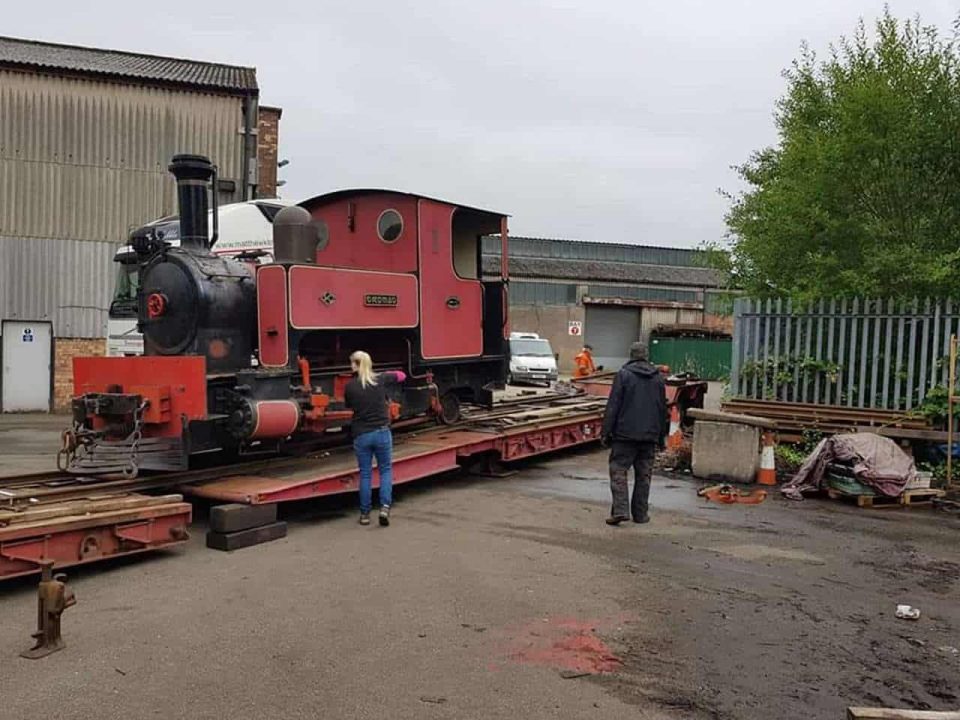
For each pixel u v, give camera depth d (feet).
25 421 59.41
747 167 52.39
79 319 65.62
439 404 35.19
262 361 27.20
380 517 25.93
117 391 24.75
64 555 19.01
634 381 26.43
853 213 39.73
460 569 21.17
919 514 29.19
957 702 14.21
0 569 17.67
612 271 146.72
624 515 26.61
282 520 26.58
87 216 65.51
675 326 132.36
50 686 13.92
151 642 15.93
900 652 16.42
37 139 64.08
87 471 25.16
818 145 39.70
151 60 75.46
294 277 26.86
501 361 37.88
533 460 41.09
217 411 25.49
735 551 23.71
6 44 70.23
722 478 34.63
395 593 19.13
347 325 28.86
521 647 16.10
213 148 68.03
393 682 14.38
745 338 39.58
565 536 25.04
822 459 31.40
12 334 64.08
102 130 65.57
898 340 35.68
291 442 30.14
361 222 33.94
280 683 14.24
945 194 38.58
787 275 41.83
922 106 38.27
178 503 21.84
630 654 15.89
